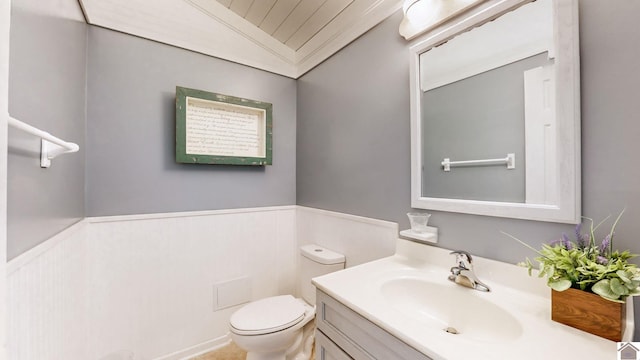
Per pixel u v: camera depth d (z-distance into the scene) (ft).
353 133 5.25
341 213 5.54
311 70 6.53
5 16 1.32
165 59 5.36
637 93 2.25
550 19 2.72
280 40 6.68
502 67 3.11
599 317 2.08
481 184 3.31
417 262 3.89
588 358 1.85
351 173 5.31
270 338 4.16
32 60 2.44
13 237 2.08
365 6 4.84
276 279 6.77
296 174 7.16
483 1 3.26
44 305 2.70
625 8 2.31
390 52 4.47
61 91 3.30
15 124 1.55
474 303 2.88
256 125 6.41
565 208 2.58
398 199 4.35
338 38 5.54
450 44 3.62
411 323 2.34
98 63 4.72
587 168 2.50
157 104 5.28
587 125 2.50
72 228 3.76
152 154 5.23
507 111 3.07
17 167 2.13
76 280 3.94
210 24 5.82
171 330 5.37
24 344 2.28
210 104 5.77
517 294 2.87
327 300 3.10
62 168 3.33
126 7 4.93
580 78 2.53
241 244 6.26
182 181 5.55
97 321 4.66
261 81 6.58
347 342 2.81
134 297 5.01
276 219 6.81
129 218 4.98
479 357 1.88
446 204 3.63
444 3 3.55
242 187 6.31
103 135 4.76
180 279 5.49
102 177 4.75
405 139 4.22
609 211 2.38
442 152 3.73
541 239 2.80
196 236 5.68
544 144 2.77
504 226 3.09
